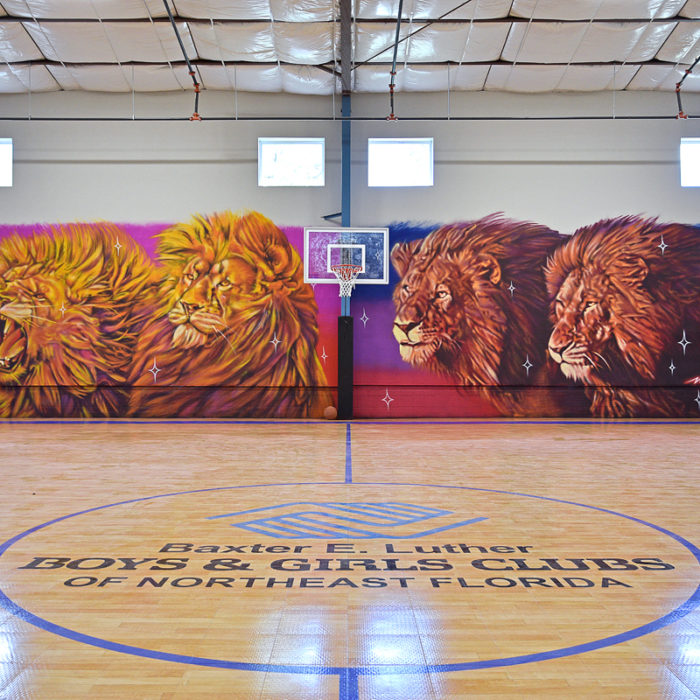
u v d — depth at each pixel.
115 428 12.10
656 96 14.09
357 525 4.96
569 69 13.27
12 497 6.04
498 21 11.75
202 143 14.06
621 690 2.46
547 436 10.99
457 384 13.98
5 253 13.95
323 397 13.96
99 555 4.18
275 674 2.59
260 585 3.62
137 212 14.02
